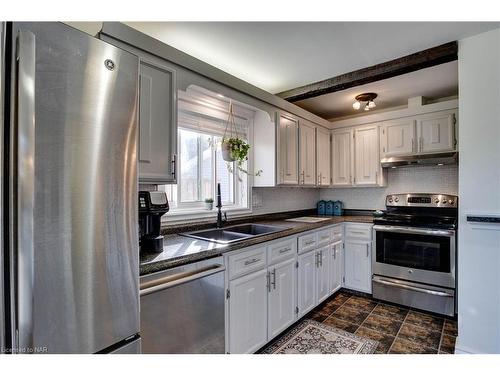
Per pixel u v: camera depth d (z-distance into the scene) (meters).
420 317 2.52
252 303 1.87
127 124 1.04
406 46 1.99
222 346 1.62
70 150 0.87
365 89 2.89
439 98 3.16
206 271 1.53
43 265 0.81
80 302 0.90
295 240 2.34
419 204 3.11
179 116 2.21
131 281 1.05
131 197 1.05
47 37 0.83
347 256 3.15
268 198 3.09
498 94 1.76
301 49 2.02
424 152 2.95
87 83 0.92
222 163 2.65
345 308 2.73
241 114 2.69
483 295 1.81
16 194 0.75
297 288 2.35
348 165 3.49
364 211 3.65
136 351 1.06
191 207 2.36
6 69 0.77
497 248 1.77
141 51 1.51
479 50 1.83
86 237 0.91
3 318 0.75
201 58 2.14
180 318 1.39
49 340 0.83
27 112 0.76
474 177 1.84
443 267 2.53
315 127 3.29
